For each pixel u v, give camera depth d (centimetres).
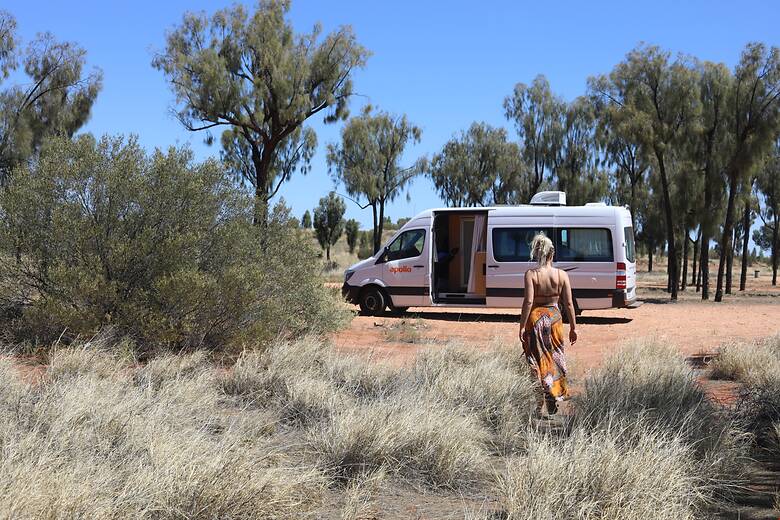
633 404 656
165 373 808
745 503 489
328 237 6650
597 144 5006
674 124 3106
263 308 1104
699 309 2353
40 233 1054
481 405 709
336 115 3166
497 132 5362
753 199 4375
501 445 619
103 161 1086
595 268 1784
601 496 436
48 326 1016
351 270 1956
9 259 1057
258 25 2925
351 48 3075
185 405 653
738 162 2986
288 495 451
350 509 443
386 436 548
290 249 1219
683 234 3975
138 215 1091
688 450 527
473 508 467
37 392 676
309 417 678
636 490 434
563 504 429
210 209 1143
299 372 813
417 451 546
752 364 956
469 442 564
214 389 761
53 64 3216
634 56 3078
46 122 3206
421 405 636
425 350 969
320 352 973
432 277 1888
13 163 3017
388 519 448
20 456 448
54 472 420
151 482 425
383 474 517
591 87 3195
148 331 1002
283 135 3114
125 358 896
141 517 391
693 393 709
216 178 1154
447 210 1900
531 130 5044
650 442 511
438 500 489
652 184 4197
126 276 1048
